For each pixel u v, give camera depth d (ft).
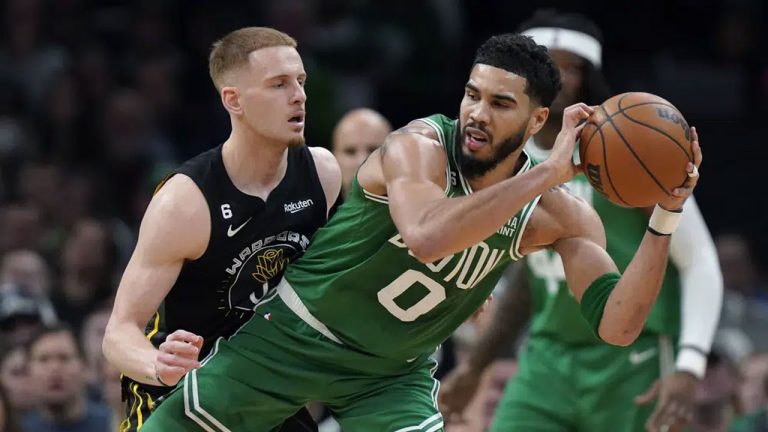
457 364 59.98
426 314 38.96
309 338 39.58
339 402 40.47
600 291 38.11
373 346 39.32
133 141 94.94
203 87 99.91
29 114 95.09
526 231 38.29
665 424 47.80
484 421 59.93
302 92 39.50
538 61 35.99
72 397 59.52
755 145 97.19
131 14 101.30
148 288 38.40
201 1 101.30
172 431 39.50
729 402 65.57
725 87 100.68
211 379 39.75
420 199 34.81
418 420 39.47
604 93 49.19
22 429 54.70
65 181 90.79
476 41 102.37
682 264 48.62
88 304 75.92
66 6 100.12
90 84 96.37
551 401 49.98
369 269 38.32
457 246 34.14
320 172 41.19
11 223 82.23
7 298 67.77
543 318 50.42
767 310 83.15
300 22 97.04
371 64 96.58
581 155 35.96
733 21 102.17
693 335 47.98
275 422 40.68
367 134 55.01
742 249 84.38
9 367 60.23
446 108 97.09
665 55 101.76
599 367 49.29
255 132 39.17
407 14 98.89
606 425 49.19
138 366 36.99
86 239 76.59
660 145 34.91
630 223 48.52
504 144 35.99
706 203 96.73
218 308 40.22
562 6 99.76
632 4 99.81
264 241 39.88
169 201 38.78
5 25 97.55
